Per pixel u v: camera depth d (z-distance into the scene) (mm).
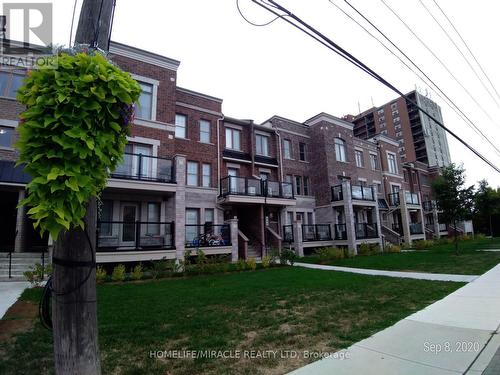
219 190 18453
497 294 7773
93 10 2879
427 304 7113
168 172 14320
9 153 12539
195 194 17531
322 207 24141
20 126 1975
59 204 1889
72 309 2164
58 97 1956
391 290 8711
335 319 6004
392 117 91562
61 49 2430
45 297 2480
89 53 2471
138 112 14875
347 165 26156
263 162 21453
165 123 15414
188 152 17781
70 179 1905
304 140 25328
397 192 30047
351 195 23281
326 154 24562
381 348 4496
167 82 15984
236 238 16156
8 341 4820
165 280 11055
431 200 35469
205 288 9258
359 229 23578
